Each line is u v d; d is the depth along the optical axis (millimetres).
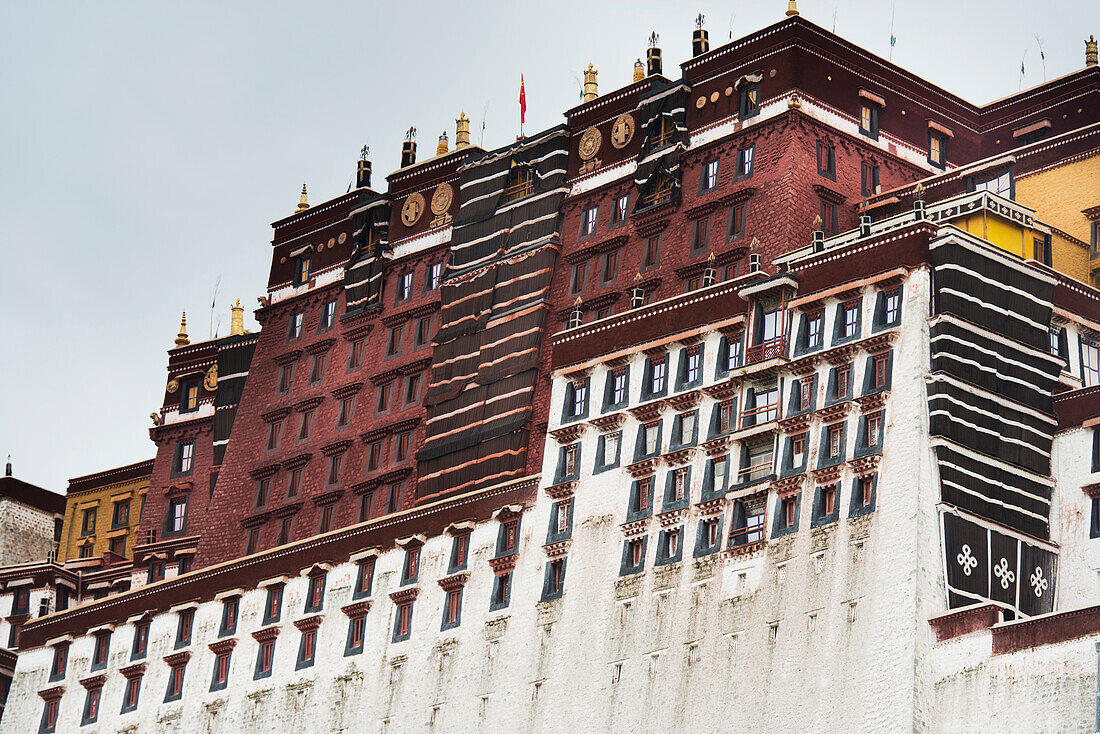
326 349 167750
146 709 162125
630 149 151500
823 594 122312
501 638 139500
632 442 137125
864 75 147375
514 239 155750
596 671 132500
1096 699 107000
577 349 143250
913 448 121688
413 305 162125
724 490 130500
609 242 149125
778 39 144500
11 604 184250
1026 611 121812
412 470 156250
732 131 144875
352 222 169750
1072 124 150500
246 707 154625
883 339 125125
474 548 144625
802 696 120750
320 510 161625
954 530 120125
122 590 183375
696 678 126812
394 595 148000
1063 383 129125
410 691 143875
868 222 130875
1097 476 124312
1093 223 143000
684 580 130125
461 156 163250
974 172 140875
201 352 185750
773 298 132500
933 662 116062
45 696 170625
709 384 133875
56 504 198750
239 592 159375
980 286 126125
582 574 136375
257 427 169750
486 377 152375
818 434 126562
